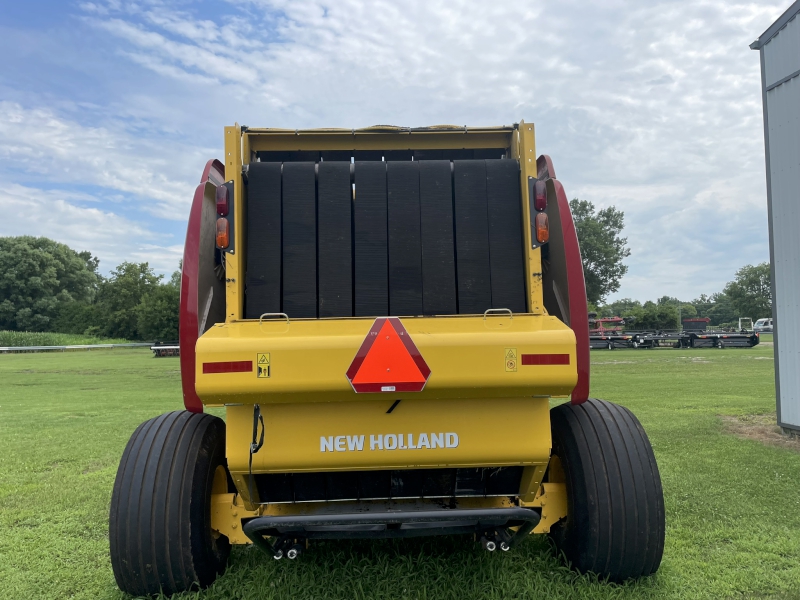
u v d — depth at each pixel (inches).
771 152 310.0
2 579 130.7
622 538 113.6
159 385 639.8
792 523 160.1
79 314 2790.4
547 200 121.9
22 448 285.0
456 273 116.0
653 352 1170.6
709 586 119.6
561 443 125.9
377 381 94.7
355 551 135.6
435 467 104.7
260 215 115.6
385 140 130.8
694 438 277.7
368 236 115.7
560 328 101.3
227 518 121.3
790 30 295.6
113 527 111.2
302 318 108.3
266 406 101.0
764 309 2947.8
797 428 286.8
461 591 115.3
